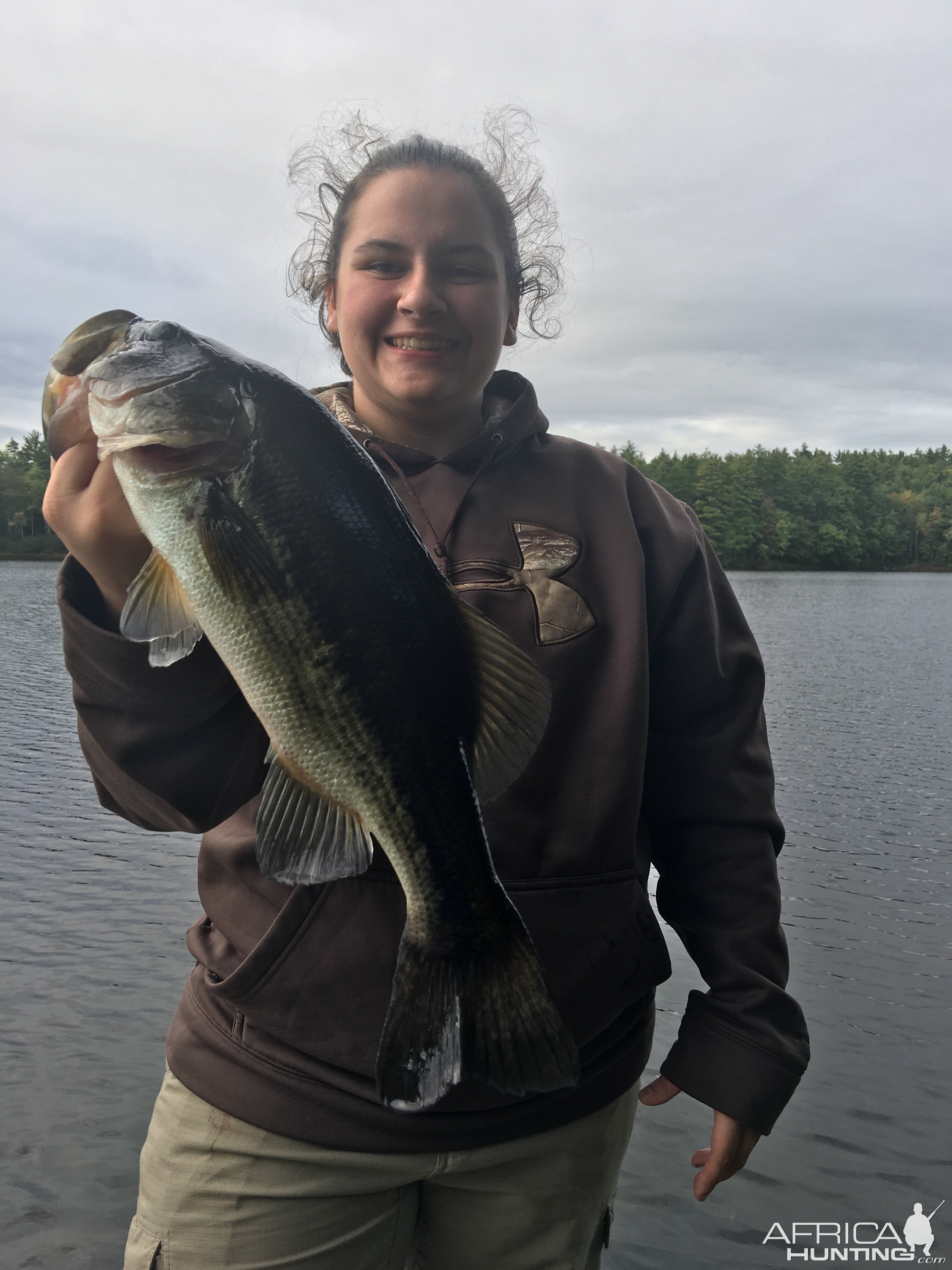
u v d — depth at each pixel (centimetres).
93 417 135
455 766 148
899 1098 505
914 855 949
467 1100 163
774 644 3200
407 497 191
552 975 172
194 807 153
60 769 1207
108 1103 473
